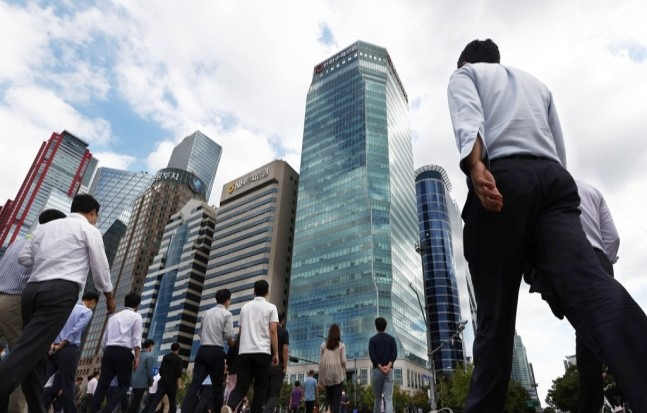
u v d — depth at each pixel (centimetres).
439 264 11619
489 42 249
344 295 8006
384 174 9238
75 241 364
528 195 160
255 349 544
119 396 653
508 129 184
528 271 199
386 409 715
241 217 11444
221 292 700
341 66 11425
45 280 337
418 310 9044
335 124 10581
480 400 158
